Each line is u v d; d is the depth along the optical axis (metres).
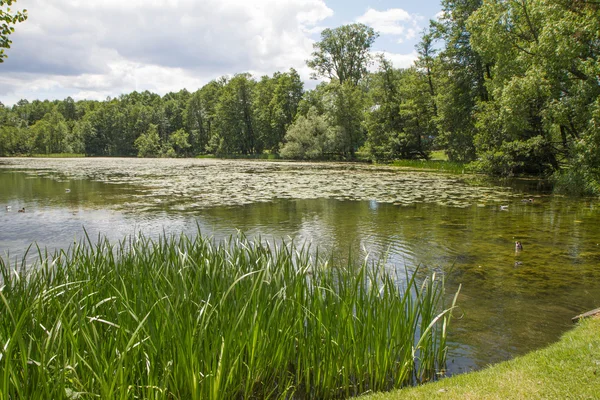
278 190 17.30
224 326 3.28
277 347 3.52
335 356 3.54
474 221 10.95
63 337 2.87
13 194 15.95
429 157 38.56
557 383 3.16
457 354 4.09
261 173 27.31
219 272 4.06
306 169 31.69
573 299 5.54
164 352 3.08
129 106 85.44
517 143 20.47
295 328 3.78
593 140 15.09
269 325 3.49
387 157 38.34
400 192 16.64
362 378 3.60
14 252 7.74
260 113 58.94
